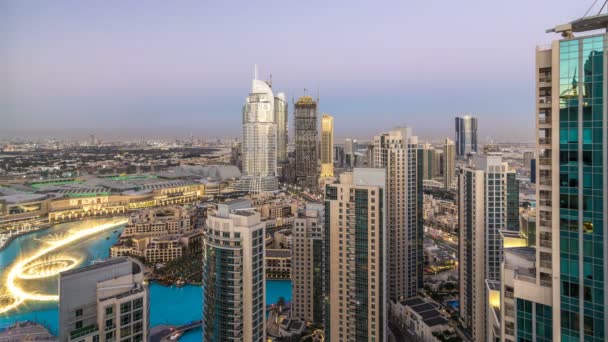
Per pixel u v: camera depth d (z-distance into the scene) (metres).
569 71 80.00
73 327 108.38
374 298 172.12
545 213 85.12
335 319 181.50
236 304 150.62
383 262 174.38
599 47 76.69
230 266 150.62
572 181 80.12
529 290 87.25
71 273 109.75
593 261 77.69
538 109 85.50
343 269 179.12
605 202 76.31
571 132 80.00
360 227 174.50
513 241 136.38
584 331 78.94
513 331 99.50
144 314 118.12
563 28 82.38
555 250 82.44
